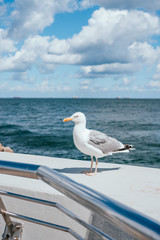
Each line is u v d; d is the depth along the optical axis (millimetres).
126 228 685
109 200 784
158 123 35281
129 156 15219
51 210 2527
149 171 3701
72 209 2439
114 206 749
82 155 15914
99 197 810
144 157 15031
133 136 23844
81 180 3260
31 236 2643
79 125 3816
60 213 2494
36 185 2709
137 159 14578
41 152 17141
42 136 23391
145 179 3279
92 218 2318
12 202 2713
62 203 2475
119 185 3037
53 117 44125
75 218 1149
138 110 68688
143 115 51594
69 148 18141
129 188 2922
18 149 18125
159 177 3371
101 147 3744
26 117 44062
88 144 3682
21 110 63156
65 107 79062
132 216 688
